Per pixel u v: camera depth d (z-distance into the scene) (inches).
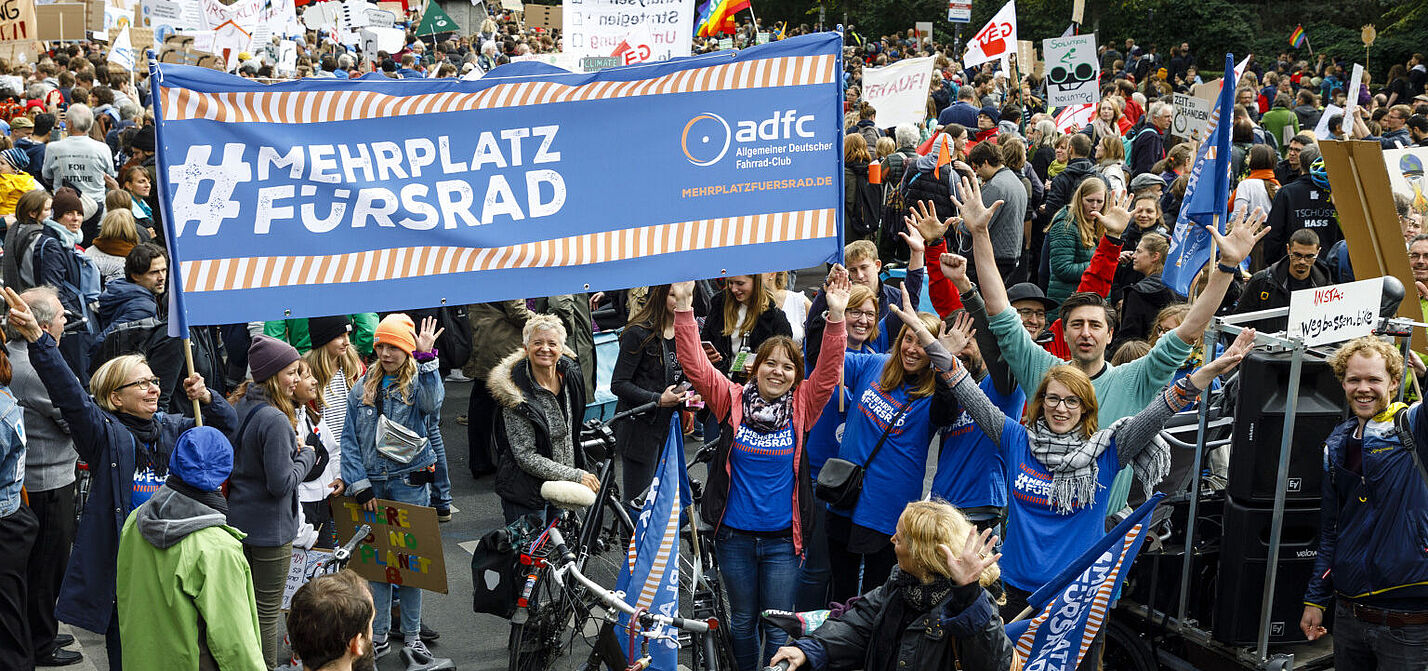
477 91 206.4
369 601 152.0
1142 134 576.1
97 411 204.4
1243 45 1487.5
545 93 209.5
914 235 255.4
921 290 278.1
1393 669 194.4
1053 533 196.7
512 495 244.4
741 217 219.5
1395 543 190.9
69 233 344.8
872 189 482.3
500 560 228.7
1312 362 205.3
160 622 178.2
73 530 236.5
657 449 284.0
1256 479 204.7
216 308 195.6
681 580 229.1
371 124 202.1
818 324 287.7
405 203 204.1
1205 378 187.3
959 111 614.9
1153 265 321.4
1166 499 221.5
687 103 215.6
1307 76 1064.2
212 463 179.3
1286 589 209.9
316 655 148.3
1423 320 291.4
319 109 199.5
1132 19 1571.1
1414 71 1057.5
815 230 222.4
